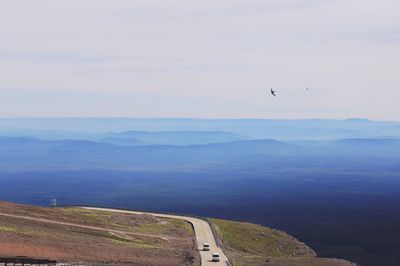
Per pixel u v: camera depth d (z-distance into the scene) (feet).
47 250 517.55
